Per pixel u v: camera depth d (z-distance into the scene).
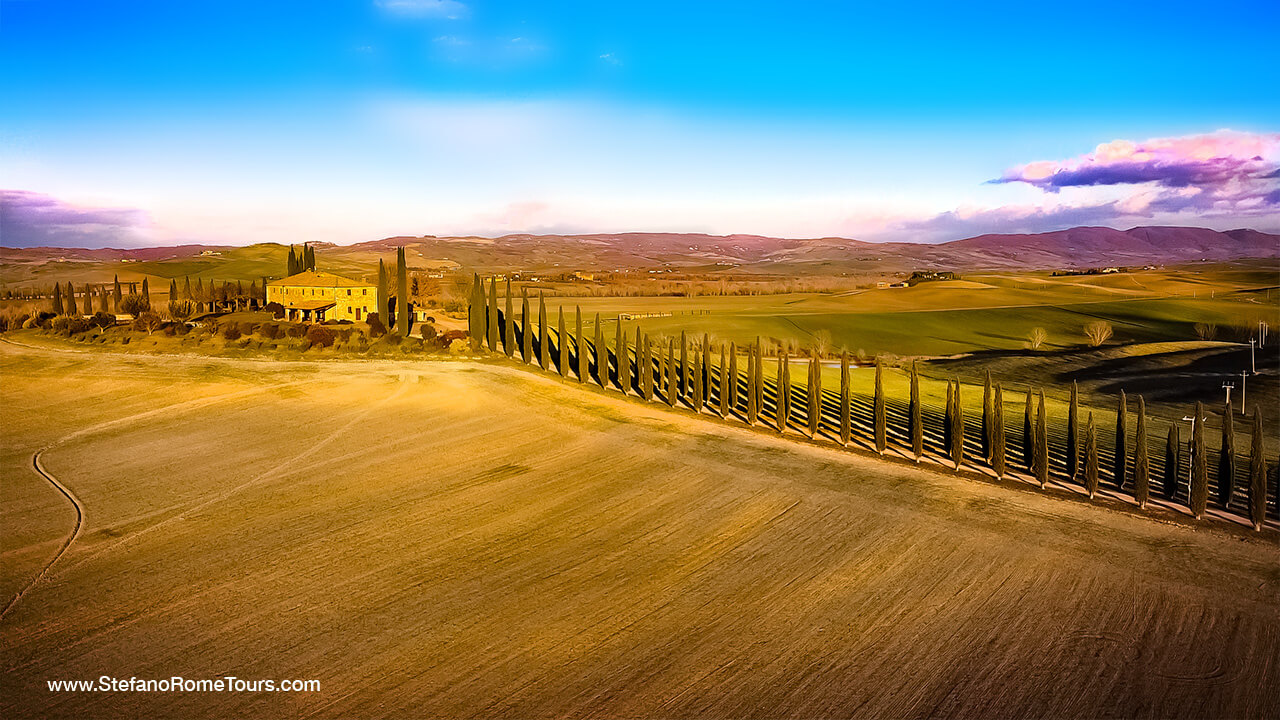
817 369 63.53
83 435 61.69
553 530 43.75
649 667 29.86
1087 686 28.92
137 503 47.09
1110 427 67.50
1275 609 34.69
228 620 33.06
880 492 50.12
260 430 63.38
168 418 66.62
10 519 44.12
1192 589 36.69
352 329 99.94
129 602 34.47
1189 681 29.33
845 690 28.47
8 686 27.97
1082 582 37.38
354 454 57.41
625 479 52.56
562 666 29.88
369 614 33.84
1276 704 27.92
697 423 67.88
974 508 47.38
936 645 31.67
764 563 39.53
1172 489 49.25
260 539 41.88
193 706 27.00
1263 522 44.66
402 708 27.14
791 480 52.38
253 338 95.75
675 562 39.56
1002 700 28.02
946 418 59.16
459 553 40.44
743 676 29.33
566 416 68.94
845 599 35.62
